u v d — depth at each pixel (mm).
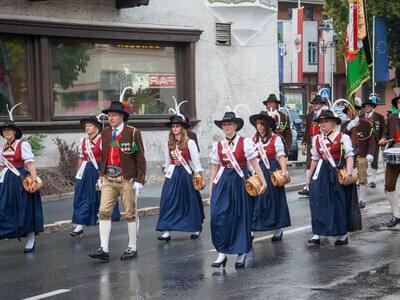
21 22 14945
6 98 15133
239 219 8375
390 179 11102
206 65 18156
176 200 10453
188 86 17766
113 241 10578
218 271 8297
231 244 8352
